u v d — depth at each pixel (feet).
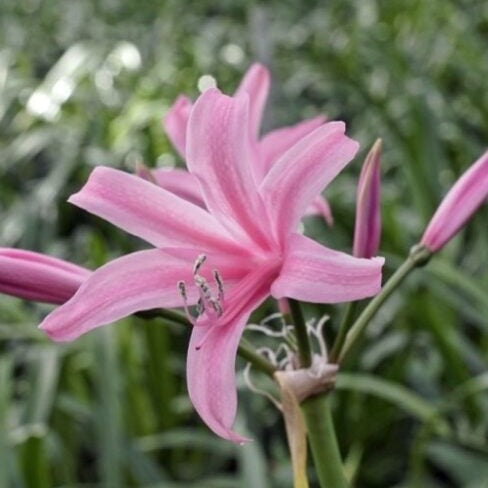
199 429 4.77
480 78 6.89
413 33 8.24
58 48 9.80
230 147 2.22
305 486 2.26
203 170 2.24
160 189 2.26
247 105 2.23
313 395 2.28
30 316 4.65
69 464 4.50
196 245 2.26
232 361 2.17
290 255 2.17
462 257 5.55
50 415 4.26
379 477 4.65
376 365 4.82
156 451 4.63
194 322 2.20
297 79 7.29
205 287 2.19
